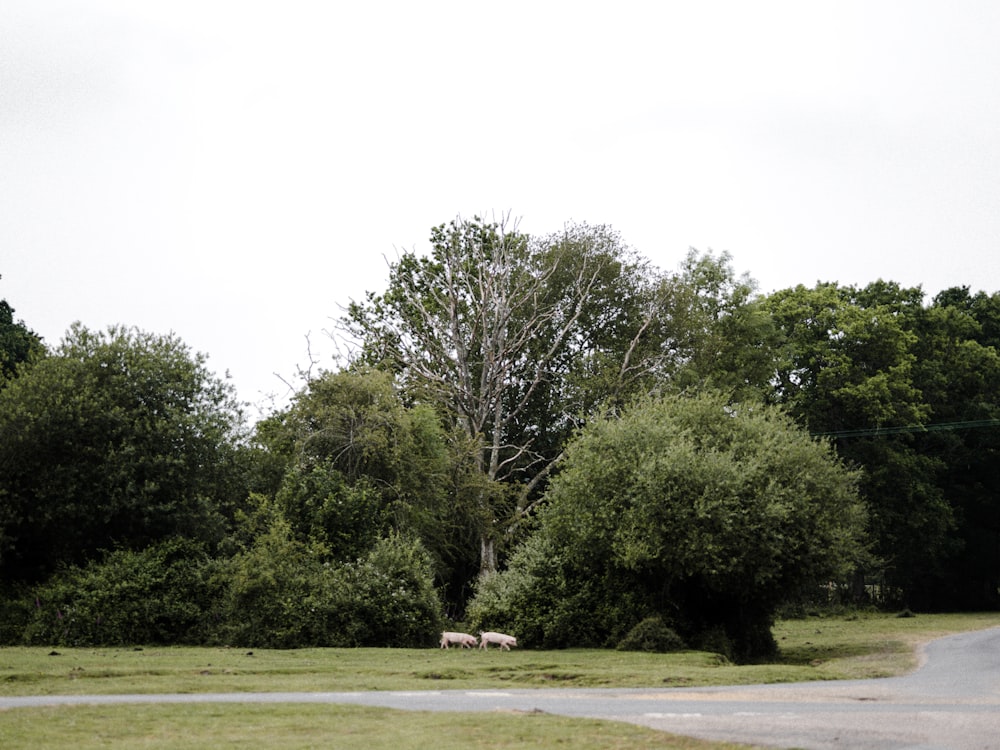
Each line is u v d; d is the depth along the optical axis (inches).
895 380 2802.7
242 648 1331.2
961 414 3031.5
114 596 1398.9
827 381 2802.7
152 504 1536.7
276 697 724.0
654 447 1430.9
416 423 1861.5
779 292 3021.7
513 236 2479.1
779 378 2891.2
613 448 1453.0
